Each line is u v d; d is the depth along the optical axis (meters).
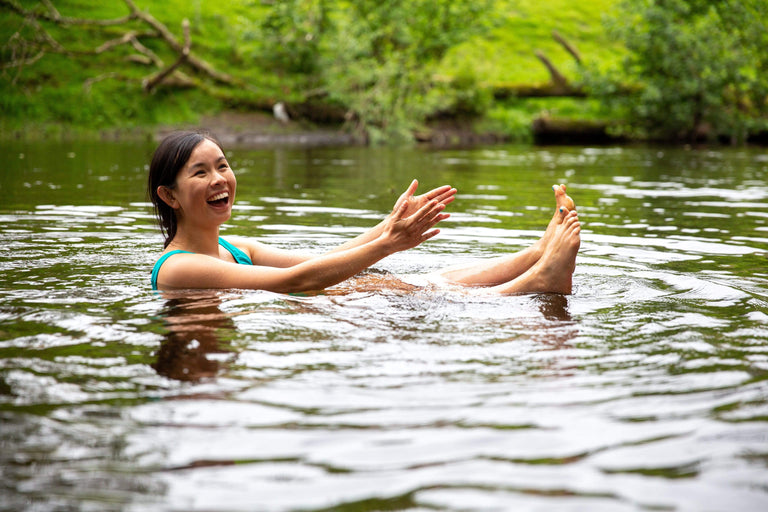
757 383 1.85
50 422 1.62
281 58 17.20
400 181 8.03
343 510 1.28
